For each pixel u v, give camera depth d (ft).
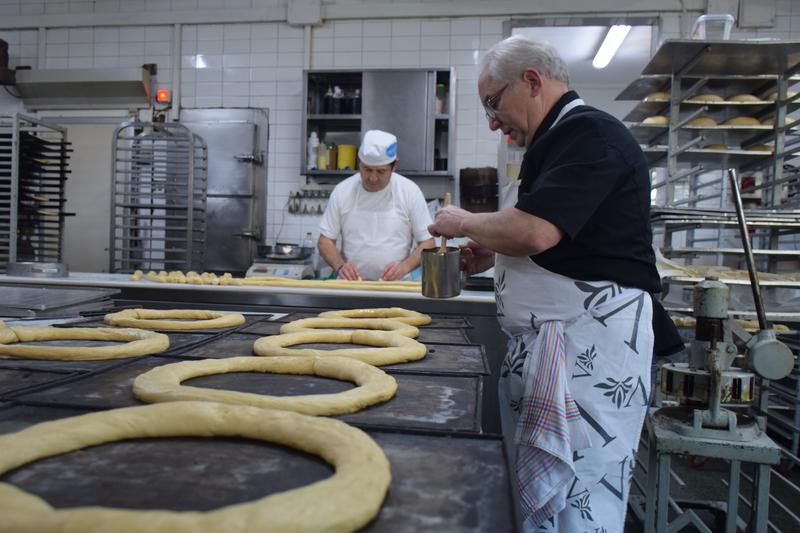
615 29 19.26
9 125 12.14
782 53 9.62
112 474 2.17
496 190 14.60
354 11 16.02
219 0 16.48
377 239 10.36
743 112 11.62
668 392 5.22
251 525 1.70
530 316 4.58
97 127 16.84
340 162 14.69
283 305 7.24
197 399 2.94
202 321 5.62
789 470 9.50
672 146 10.62
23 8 17.15
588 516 4.33
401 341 4.54
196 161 15.71
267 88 16.43
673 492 8.82
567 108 4.43
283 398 2.98
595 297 4.34
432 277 5.09
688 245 13.50
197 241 14.60
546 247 3.94
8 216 12.21
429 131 14.42
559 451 4.11
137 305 7.18
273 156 16.40
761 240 12.35
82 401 3.00
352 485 1.94
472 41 15.79
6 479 2.10
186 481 2.13
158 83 16.72
